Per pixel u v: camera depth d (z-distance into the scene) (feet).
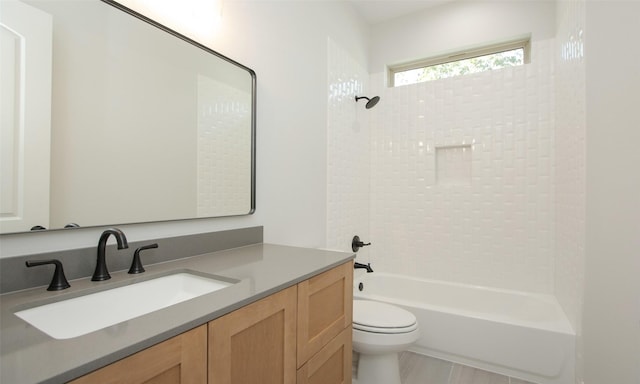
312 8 6.99
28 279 2.73
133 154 3.59
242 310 2.57
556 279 7.41
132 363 1.79
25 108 2.75
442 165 9.16
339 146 8.09
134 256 3.36
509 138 8.14
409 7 9.09
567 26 6.32
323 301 3.76
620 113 4.66
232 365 2.49
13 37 2.69
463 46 8.72
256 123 5.38
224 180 4.76
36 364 1.56
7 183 2.65
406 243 9.43
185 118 4.17
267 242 5.63
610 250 4.79
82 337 1.86
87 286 2.84
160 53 3.87
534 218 7.88
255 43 5.37
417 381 5.97
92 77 3.22
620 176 4.70
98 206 3.27
